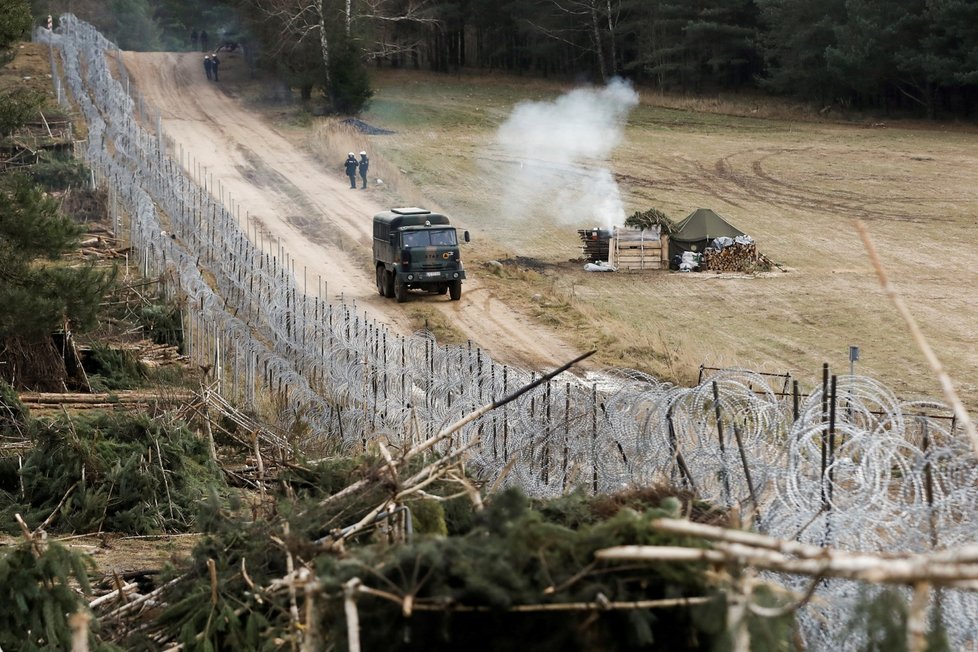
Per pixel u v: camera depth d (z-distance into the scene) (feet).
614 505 51.52
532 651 38.45
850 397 62.08
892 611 34.40
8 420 115.55
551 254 286.46
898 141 456.45
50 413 123.75
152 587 71.15
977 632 45.80
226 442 112.78
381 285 237.66
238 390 133.59
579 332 201.26
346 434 106.22
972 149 434.71
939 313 217.36
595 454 75.66
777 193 372.58
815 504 53.78
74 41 515.50
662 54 577.02
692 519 50.88
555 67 654.94
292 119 469.16
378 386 112.98
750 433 66.23
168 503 90.12
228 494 93.30
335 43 491.72
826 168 410.72
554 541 39.55
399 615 39.55
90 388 140.15
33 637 51.39
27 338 136.77
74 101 411.13
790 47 535.19
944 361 181.37
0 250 133.69
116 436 97.09
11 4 152.25
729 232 265.75
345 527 55.36
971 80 451.94
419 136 472.85
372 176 370.73
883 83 513.86
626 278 254.47
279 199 340.59
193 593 54.19
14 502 91.09
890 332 201.87
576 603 38.09
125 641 53.62
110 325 168.25
